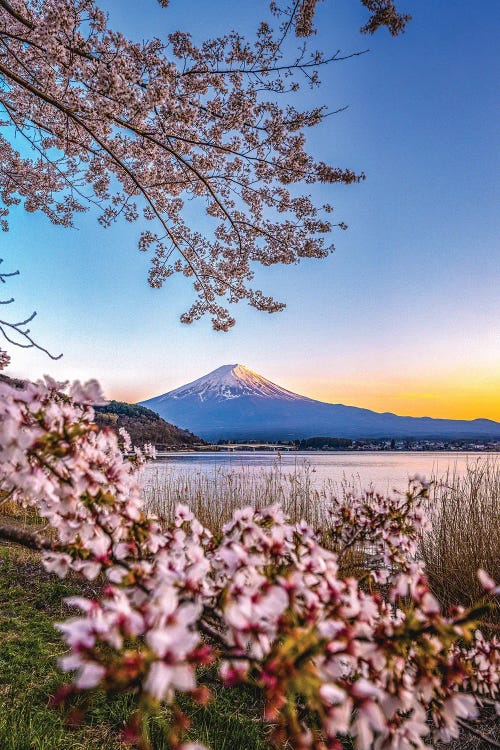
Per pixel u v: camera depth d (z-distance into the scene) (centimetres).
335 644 98
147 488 782
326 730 94
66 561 143
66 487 135
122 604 91
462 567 476
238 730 291
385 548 239
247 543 135
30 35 361
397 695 110
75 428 130
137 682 82
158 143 418
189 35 433
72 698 311
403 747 109
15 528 149
